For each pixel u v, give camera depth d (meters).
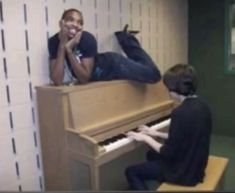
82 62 2.36
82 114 2.17
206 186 1.89
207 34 4.38
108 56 2.56
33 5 2.33
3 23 2.15
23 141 2.34
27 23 2.30
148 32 3.63
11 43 2.21
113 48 3.10
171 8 4.06
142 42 3.53
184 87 1.92
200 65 4.50
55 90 2.14
